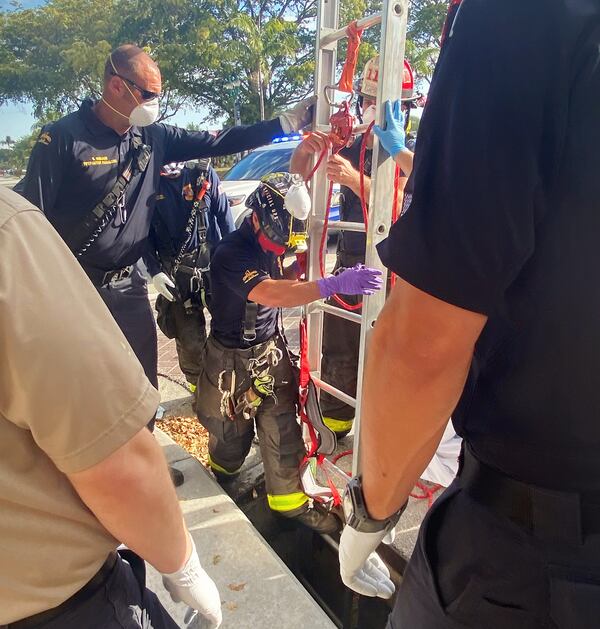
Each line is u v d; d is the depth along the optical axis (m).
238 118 19.08
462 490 0.94
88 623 0.91
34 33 19.92
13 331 0.70
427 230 0.72
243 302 2.46
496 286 0.70
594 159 0.67
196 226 3.34
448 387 0.79
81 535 0.86
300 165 2.53
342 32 2.27
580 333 0.73
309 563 2.86
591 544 0.77
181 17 17.84
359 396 2.28
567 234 0.70
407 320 0.76
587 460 0.77
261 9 19.62
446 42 0.79
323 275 2.59
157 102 2.52
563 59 0.65
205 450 3.33
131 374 0.80
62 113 21.70
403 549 2.29
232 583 2.12
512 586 0.84
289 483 2.59
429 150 0.73
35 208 0.80
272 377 2.51
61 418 0.73
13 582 0.81
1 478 0.76
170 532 0.93
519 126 0.66
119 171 2.55
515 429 0.82
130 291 2.78
